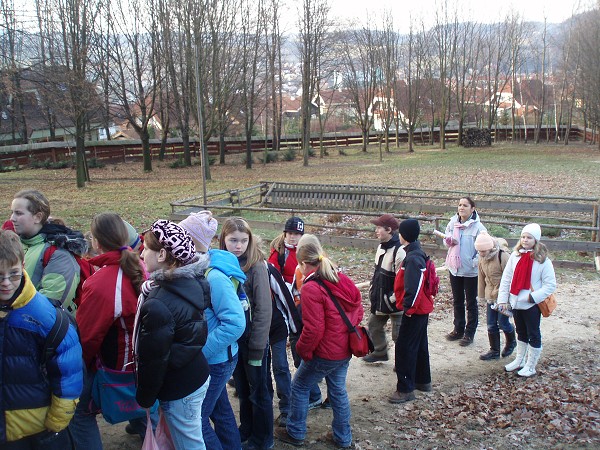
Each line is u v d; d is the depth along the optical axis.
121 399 3.64
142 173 35.97
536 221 16.78
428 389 6.09
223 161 42.19
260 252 4.54
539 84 63.88
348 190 20.81
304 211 14.59
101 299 3.51
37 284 3.85
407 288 5.61
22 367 3.02
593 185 24.75
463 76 54.09
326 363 4.65
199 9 31.42
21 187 28.17
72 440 3.41
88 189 27.44
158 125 63.22
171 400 3.32
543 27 61.03
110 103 33.09
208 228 3.79
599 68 43.88
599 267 11.50
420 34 52.22
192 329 3.27
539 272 6.23
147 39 34.91
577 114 63.78
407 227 5.67
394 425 5.34
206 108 32.22
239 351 4.55
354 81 50.81
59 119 38.62
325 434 5.11
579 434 5.14
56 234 3.99
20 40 21.06
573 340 7.74
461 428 5.29
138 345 3.18
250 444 4.61
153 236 3.32
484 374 6.63
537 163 36.59
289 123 66.94
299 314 5.18
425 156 45.50
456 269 7.49
